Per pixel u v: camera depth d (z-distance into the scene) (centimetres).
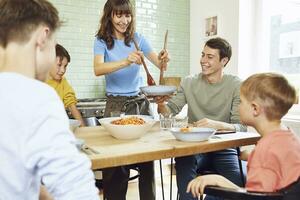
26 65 72
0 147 66
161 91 175
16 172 66
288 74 330
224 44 207
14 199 68
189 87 224
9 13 70
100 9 376
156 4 393
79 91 369
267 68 348
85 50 370
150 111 229
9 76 69
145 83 374
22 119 65
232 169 181
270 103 118
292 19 324
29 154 65
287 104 118
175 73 414
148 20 388
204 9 393
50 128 66
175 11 408
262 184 104
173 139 142
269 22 346
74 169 68
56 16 77
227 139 144
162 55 208
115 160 110
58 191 68
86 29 370
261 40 348
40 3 74
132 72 220
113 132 141
